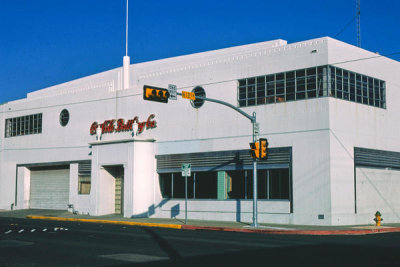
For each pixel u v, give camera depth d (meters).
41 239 19.30
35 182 44.28
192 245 17.00
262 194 29.17
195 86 32.56
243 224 27.52
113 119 37.19
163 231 23.72
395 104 32.78
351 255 14.24
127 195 33.62
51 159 41.91
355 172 28.45
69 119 40.78
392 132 32.16
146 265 12.45
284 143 28.39
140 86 35.81
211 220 30.98
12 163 45.62
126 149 34.03
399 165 32.50
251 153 25.11
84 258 13.85
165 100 22.80
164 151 33.81
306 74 27.97
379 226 26.67
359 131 29.11
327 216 26.48
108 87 38.00
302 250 15.52
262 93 29.55
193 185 32.31
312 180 27.14
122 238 19.67
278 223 28.03
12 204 45.06
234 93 30.66
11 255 14.59
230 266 12.17
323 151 26.92
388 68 32.47
